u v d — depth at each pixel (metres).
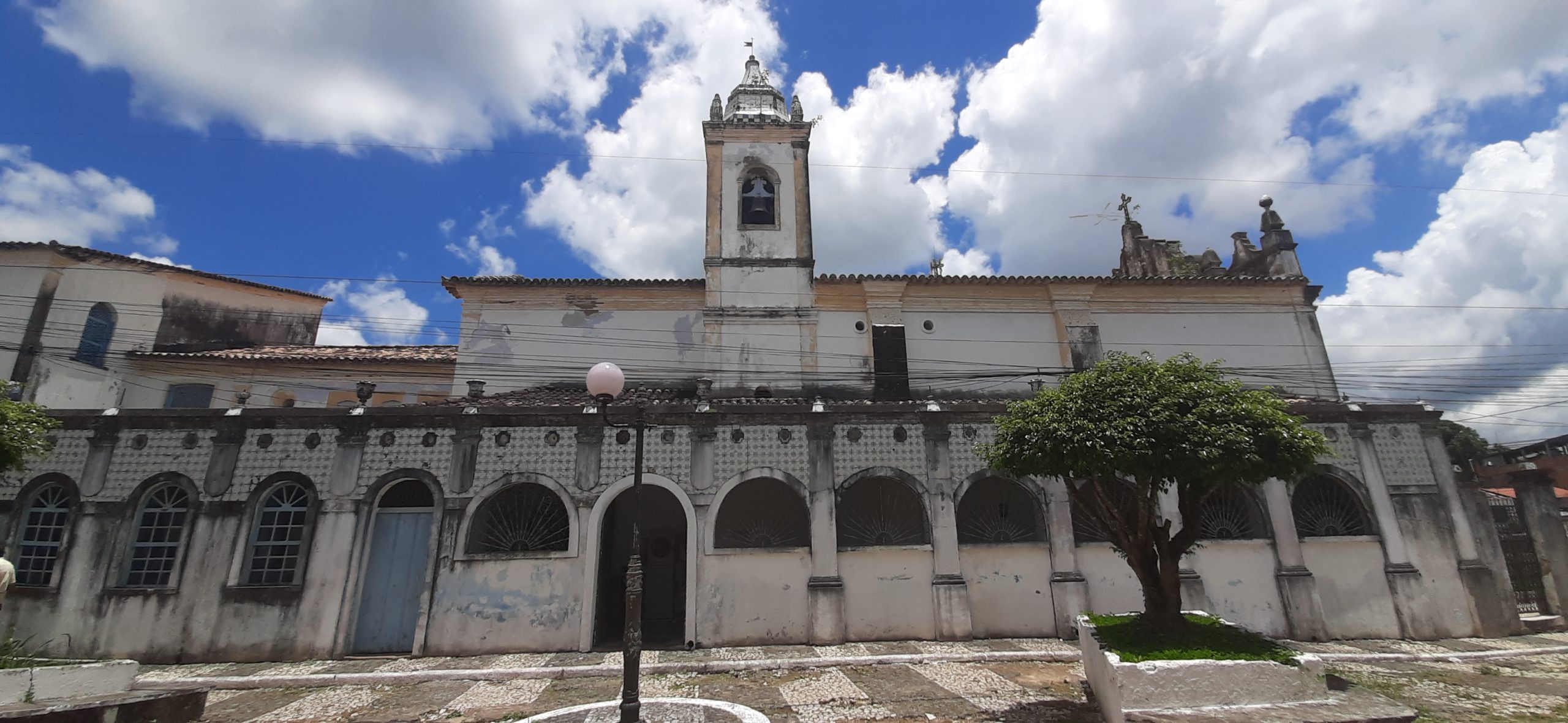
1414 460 14.88
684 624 15.40
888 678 10.84
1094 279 18.42
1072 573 13.66
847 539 13.94
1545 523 15.09
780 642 12.95
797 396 17.00
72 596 12.47
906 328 18.20
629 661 7.92
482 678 11.19
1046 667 11.37
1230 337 18.70
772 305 17.64
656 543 16.56
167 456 13.23
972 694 9.78
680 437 13.81
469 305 18.05
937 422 14.25
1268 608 13.82
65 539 12.73
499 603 12.84
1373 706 7.50
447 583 12.84
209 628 12.38
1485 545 14.52
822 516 13.48
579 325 18.00
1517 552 15.37
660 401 15.59
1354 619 13.84
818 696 9.89
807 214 18.48
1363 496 14.56
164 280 19.98
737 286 17.73
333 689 10.76
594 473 13.52
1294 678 7.68
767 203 18.69
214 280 21.09
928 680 10.65
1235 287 19.02
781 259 17.95
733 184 18.64
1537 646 12.87
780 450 13.86
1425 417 15.19
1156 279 18.50
